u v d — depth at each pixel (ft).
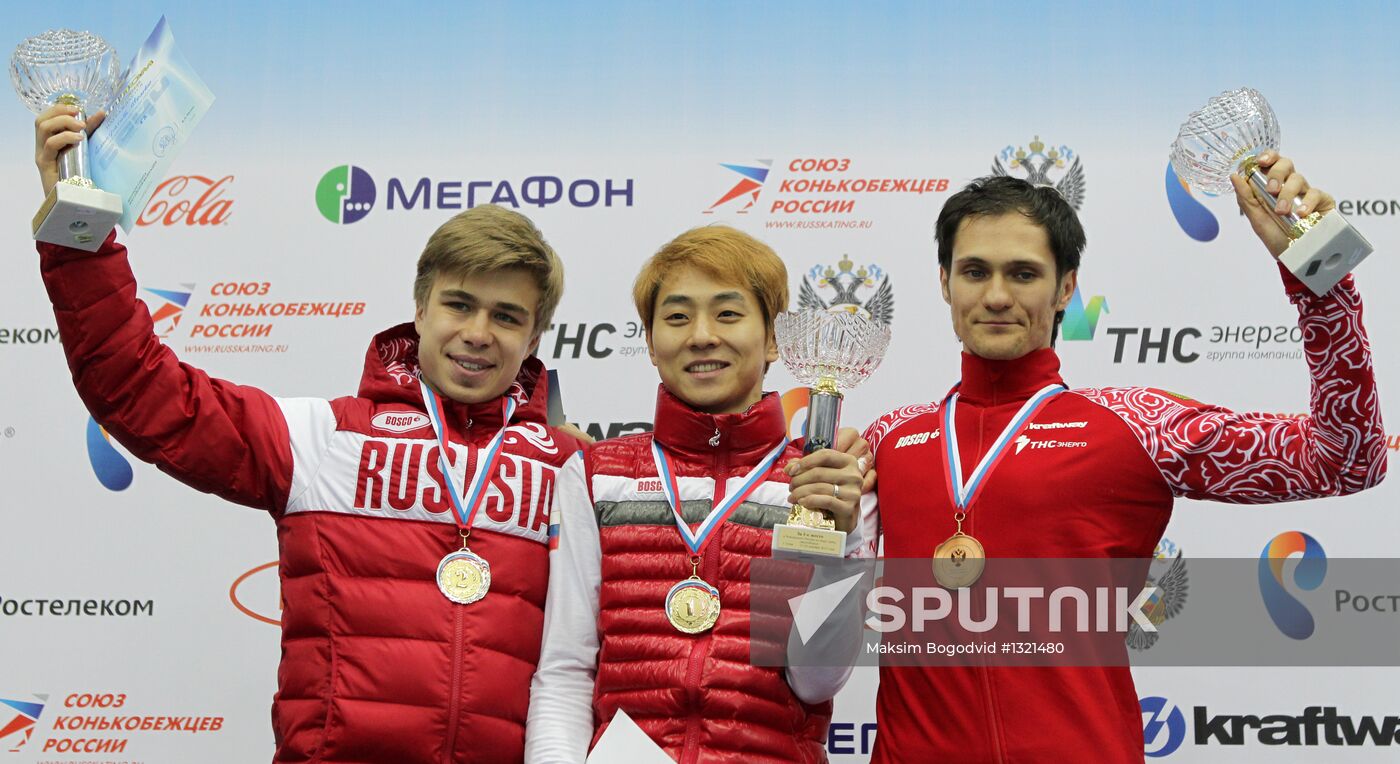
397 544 9.67
